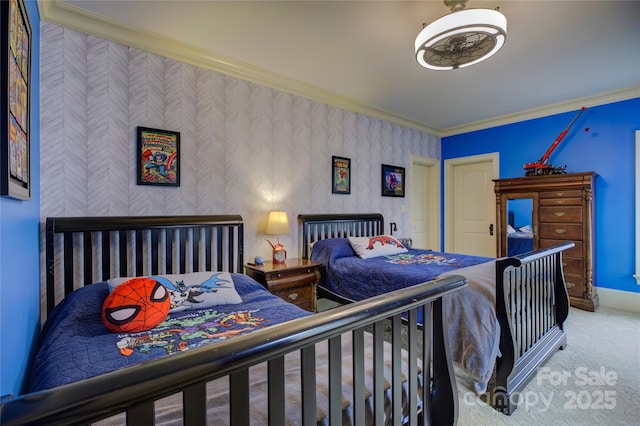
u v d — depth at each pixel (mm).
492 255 4523
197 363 522
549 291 2357
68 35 2057
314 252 3260
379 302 873
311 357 730
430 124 4668
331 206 3633
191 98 2588
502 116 4273
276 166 3133
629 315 3162
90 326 1490
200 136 2635
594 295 3480
